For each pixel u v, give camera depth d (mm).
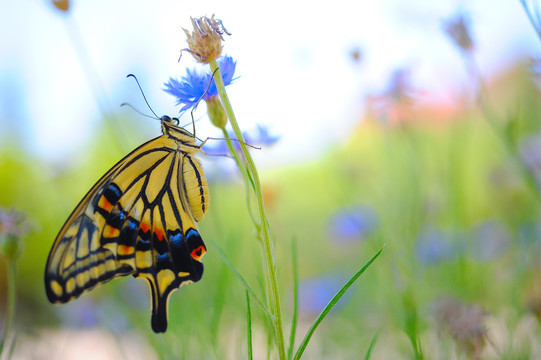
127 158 330
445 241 412
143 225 330
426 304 369
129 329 432
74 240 326
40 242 596
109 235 329
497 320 395
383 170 463
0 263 608
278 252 423
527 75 347
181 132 334
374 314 440
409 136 426
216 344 355
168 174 332
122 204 329
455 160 420
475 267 424
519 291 387
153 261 330
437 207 432
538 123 458
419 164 424
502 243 444
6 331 348
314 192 560
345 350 409
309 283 473
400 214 429
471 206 492
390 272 399
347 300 452
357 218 434
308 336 290
